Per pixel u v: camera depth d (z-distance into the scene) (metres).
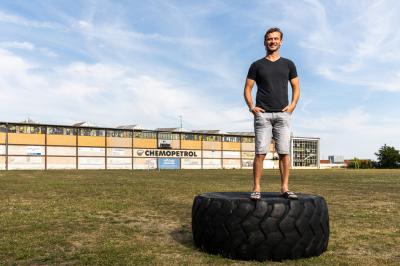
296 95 4.57
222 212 4.25
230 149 84.50
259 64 4.54
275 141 4.60
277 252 4.09
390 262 4.16
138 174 36.00
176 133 77.38
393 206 9.23
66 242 5.12
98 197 11.40
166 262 4.09
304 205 4.22
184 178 26.53
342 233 5.79
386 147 89.94
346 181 22.52
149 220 7.05
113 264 4.02
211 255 4.34
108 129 68.75
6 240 5.23
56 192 13.23
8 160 58.56
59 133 63.38
